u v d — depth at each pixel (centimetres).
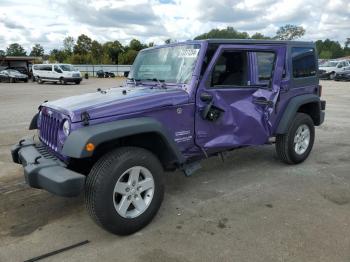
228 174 530
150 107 371
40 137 421
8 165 578
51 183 318
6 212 411
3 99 1706
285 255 315
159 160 402
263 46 470
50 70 3238
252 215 394
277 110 504
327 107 1309
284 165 568
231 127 445
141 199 362
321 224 370
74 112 338
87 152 316
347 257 311
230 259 311
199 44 423
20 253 327
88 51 8769
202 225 373
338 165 568
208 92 420
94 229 371
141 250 329
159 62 466
